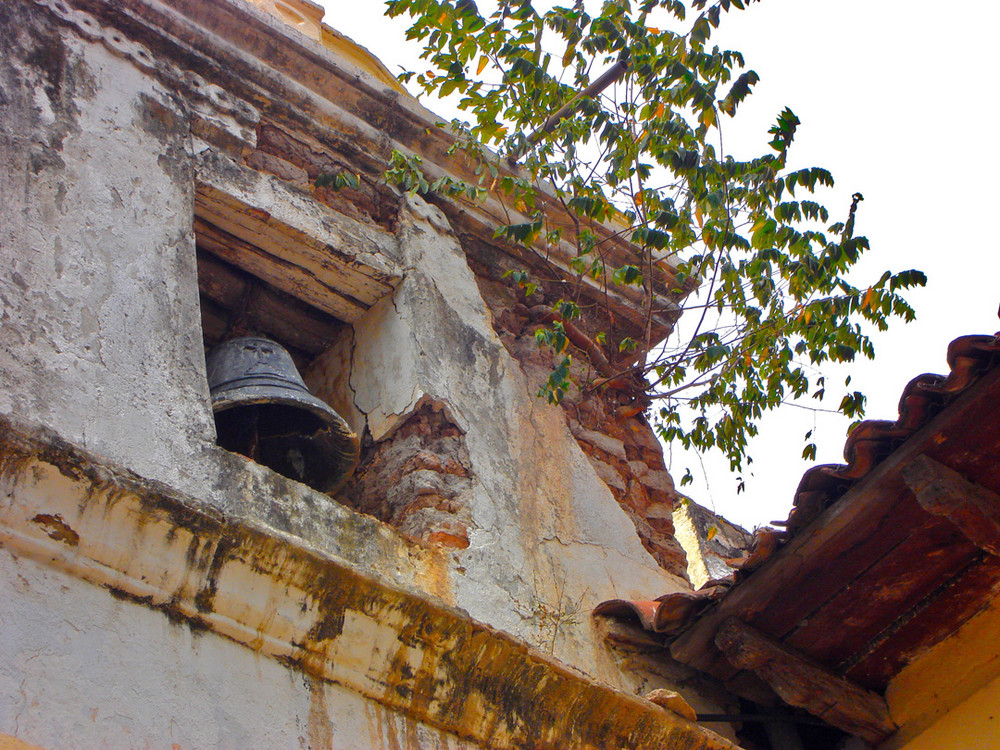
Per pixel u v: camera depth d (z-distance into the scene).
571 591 6.17
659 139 7.11
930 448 5.21
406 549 5.64
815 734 6.19
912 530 5.41
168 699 4.16
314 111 7.16
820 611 5.71
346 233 6.84
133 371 5.23
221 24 6.98
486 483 6.27
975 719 5.61
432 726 4.82
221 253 6.66
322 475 6.20
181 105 6.55
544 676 5.02
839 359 7.63
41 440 4.15
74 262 5.41
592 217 7.00
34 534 4.14
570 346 7.57
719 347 7.22
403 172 7.15
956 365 5.00
